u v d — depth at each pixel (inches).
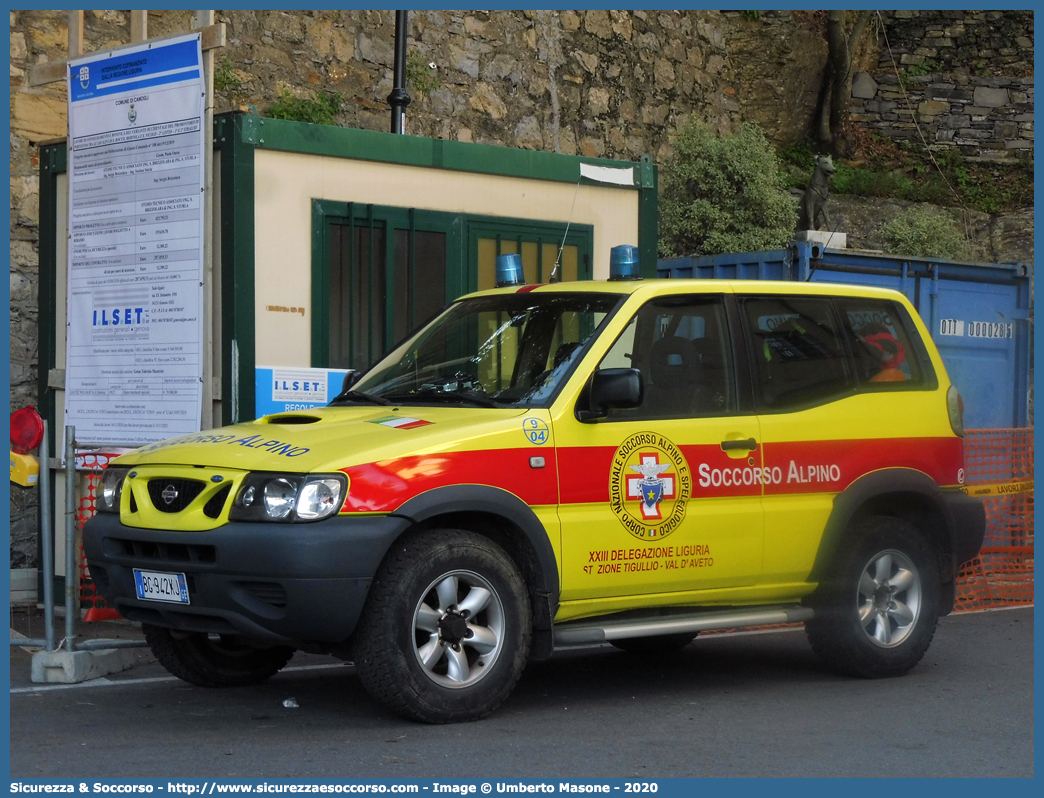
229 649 282.4
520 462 243.0
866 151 940.0
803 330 295.7
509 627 240.7
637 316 270.5
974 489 467.5
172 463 242.8
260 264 356.5
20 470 293.1
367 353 381.4
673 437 264.5
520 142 675.4
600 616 262.1
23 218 456.4
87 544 253.9
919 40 957.8
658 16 779.4
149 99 351.3
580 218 428.1
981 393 512.1
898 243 824.3
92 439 365.7
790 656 333.7
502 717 249.1
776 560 278.4
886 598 298.7
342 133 372.8
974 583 460.4
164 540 234.2
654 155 768.3
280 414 269.7
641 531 257.8
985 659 325.7
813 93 911.0
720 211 730.8
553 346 267.9
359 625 229.1
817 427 287.3
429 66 625.0
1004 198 935.7
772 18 875.4
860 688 286.8
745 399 279.3
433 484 232.2
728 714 256.5
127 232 358.0
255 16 549.3
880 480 293.9
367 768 206.7
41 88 460.4
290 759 212.1
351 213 375.2
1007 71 957.8
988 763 218.5
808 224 748.0
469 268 403.5
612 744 227.1
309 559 219.5
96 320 365.1
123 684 285.7
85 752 217.3
